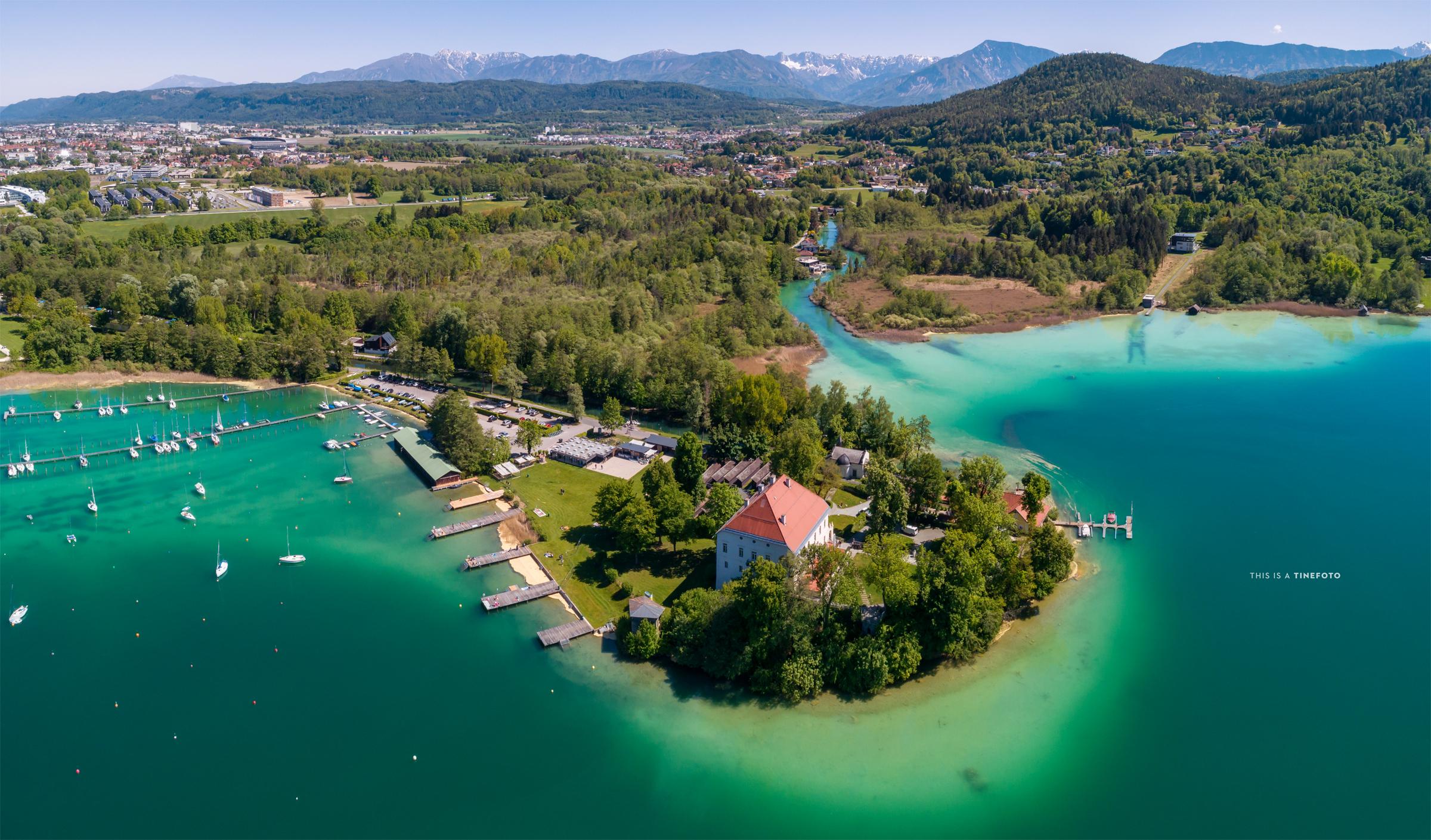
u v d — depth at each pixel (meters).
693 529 138.00
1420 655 114.94
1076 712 105.00
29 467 175.12
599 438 192.00
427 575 135.88
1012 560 121.00
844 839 87.38
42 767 95.88
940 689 108.94
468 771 95.75
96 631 120.69
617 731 101.88
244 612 125.75
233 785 93.56
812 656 106.38
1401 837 86.50
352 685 109.44
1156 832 87.88
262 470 177.50
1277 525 151.12
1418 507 157.62
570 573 134.88
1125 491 165.00
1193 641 118.44
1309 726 102.25
